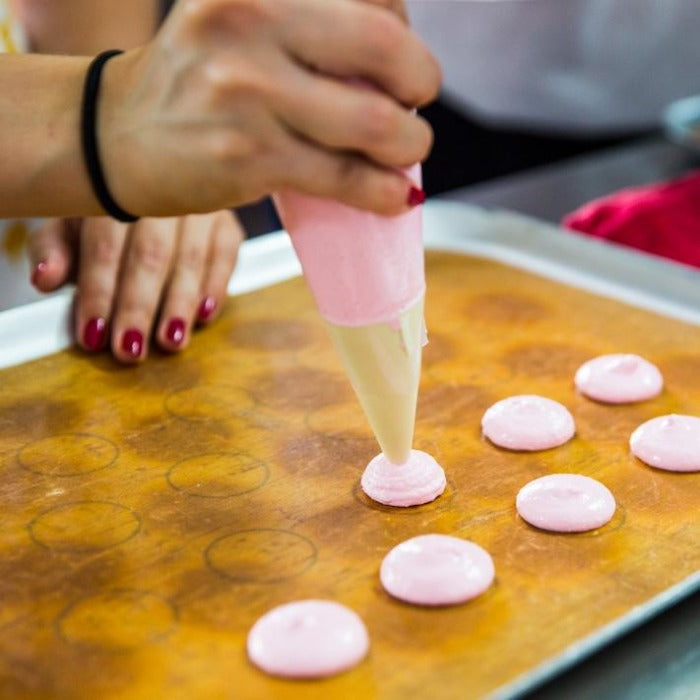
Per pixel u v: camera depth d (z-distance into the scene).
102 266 0.84
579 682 0.60
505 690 0.59
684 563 0.66
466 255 0.94
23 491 0.72
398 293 0.64
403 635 0.62
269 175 0.61
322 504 0.70
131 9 1.01
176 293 0.84
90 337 0.83
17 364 0.82
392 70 0.60
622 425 0.76
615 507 0.70
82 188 0.66
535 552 0.67
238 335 0.85
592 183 1.08
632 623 0.61
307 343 0.85
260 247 0.92
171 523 0.69
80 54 1.00
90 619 0.63
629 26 1.29
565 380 0.80
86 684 0.60
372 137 0.60
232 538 0.68
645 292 0.88
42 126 0.66
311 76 0.60
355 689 0.60
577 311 0.87
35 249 0.86
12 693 0.60
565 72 1.33
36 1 0.99
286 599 0.64
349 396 0.79
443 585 0.64
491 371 0.81
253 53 0.60
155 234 0.85
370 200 0.61
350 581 0.65
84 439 0.76
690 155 1.14
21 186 0.66
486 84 1.36
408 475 0.70
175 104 0.61
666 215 0.96
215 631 0.63
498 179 1.43
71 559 0.67
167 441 0.75
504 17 1.30
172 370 0.82
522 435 0.74
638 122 1.38
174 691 0.60
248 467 0.73
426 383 0.80
